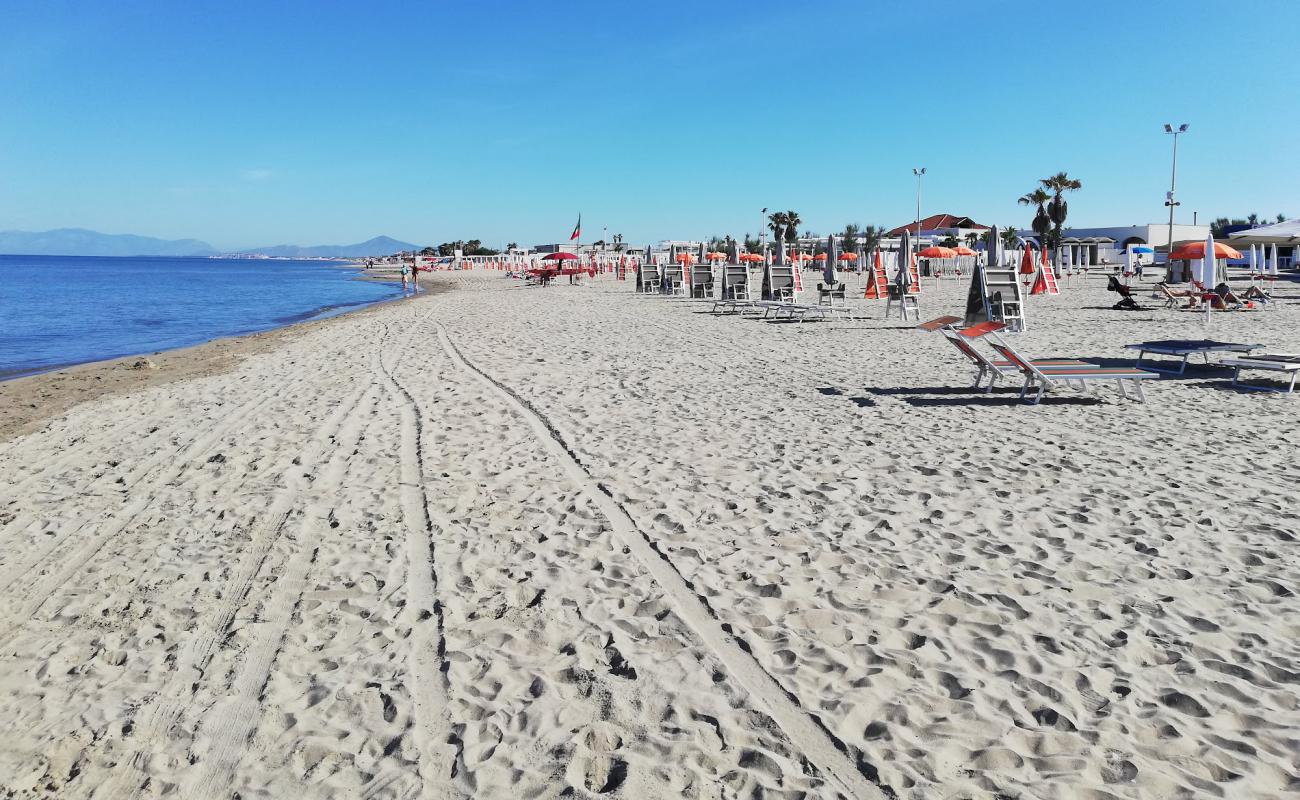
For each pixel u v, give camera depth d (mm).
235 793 2551
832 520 4801
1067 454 6168
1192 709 2816
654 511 5027
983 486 5391
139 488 5988
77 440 7883
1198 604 3600
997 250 32281
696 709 2906
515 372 10797
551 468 6066
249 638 3572
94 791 2594
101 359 16406
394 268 116812
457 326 18031
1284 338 13289
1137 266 40750
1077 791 2408
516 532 4742
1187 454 6105
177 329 23672
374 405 8773
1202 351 9727
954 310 20172
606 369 10906
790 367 10859
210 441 7430
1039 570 4008
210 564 4438
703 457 6273
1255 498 4996
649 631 3500
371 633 3568
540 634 3502
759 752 2635
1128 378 8148
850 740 2695
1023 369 8383
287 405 9086
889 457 6172
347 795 2512
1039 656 3191
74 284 62875
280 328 22094
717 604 3732
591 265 52656
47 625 3793
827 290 22422
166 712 3021
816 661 3215
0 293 47156
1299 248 44219
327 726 2889
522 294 32812
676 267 28719
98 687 3225
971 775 2504
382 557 4430
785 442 6703
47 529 5156
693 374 10367
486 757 2678
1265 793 2371
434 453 6613
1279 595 3670
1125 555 4164
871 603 3711
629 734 2775
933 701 2912
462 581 4074
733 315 19641
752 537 4562
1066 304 22000
